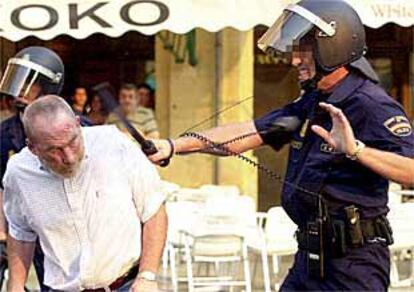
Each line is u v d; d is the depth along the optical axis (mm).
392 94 13203
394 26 13164
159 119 11172
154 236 4133
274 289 8688
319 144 4492
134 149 4129
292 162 4660
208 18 6719
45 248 4113
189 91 10977
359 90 4398
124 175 4043
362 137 4355
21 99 5887
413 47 12555
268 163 11664
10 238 4266
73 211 3998
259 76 12781
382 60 13234
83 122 5500
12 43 10977
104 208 4004
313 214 4516
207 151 4820
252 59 11008
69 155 3793
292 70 12750
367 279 4465
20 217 4168
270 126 4777
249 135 4859
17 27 6758
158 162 4734
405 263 9469
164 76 11172
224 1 6703
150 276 4070
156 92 11227
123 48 13094
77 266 4059
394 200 8719
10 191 4105
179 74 11008
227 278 8656
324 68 4391
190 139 4801
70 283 4094
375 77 4504
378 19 6754
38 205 4012
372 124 4328
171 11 6719
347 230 4438
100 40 13094
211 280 8617
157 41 11156
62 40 12945
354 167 4426
